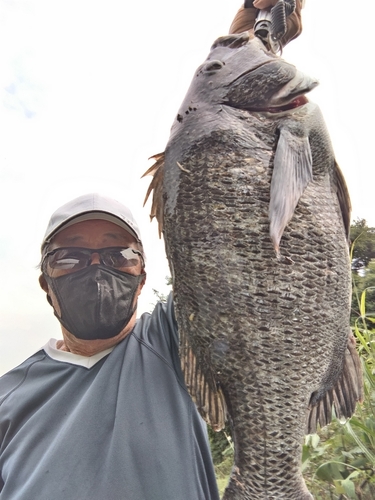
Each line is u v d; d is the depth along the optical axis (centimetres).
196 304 42
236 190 40
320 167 43
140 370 54
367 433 67
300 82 42
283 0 48
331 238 42
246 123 42
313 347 40
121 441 48
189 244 42
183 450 48
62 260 58
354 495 63
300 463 41
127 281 58
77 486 46
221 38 49
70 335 59
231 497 42
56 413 53
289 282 40
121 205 63
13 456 51
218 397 43
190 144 43
